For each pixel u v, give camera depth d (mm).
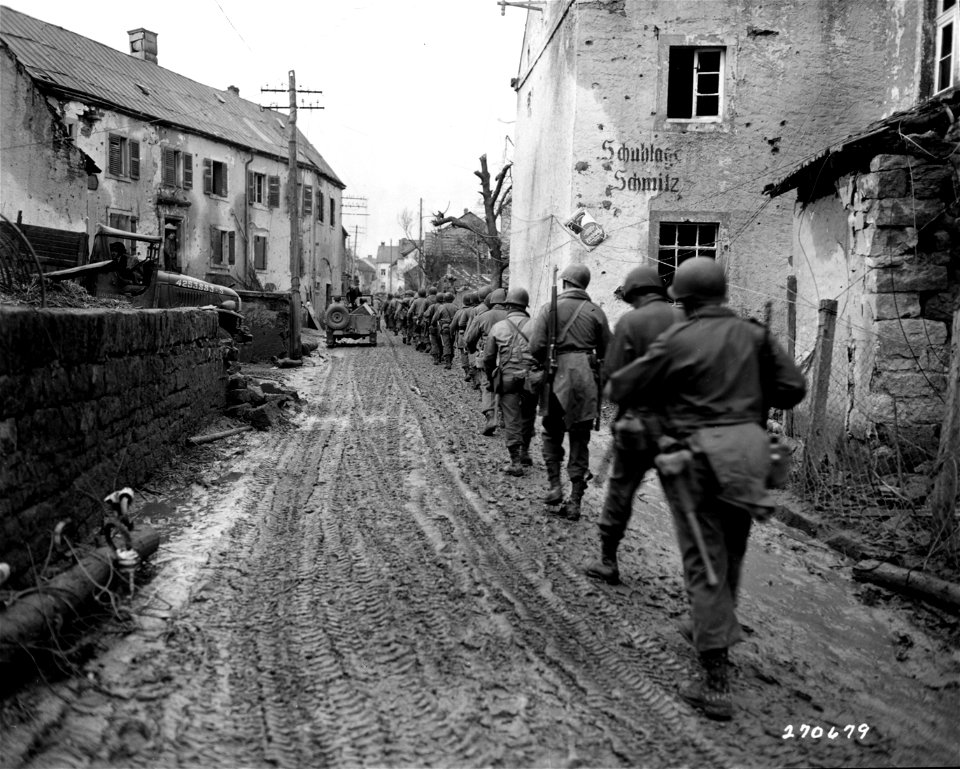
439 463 8453
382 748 3096
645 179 13750
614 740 3205
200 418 9062
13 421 3936
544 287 16578
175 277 12914
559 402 6227
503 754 3078
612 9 13656
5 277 8125
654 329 4355
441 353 20359
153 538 5016
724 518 3531
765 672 3895
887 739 3301
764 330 3680
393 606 4492
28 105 19188
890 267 7406
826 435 7598
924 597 4824
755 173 13641
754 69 13555
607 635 4215
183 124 34781
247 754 3031
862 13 13367
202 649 3873
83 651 3705
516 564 5277
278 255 42688
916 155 7375
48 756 2875
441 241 55031
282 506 6637
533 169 18250
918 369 7324
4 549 3785
